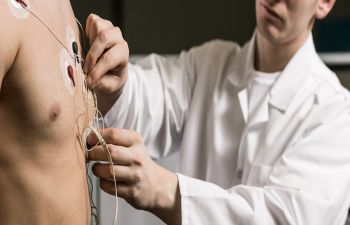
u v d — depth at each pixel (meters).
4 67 0.56
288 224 1.02
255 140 1.24
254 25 2.00
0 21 0.55
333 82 1.29
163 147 1.39
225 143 1.27
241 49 1.42
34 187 0.64
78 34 0.83
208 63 1.40
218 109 1.30
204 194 0.97
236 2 1.97
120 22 1.88
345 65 1.92
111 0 1.86
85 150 0.78
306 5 1.15
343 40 1.90
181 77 1.39
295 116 1.21
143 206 0.91
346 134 1.14
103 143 0.78
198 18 1.97
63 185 0.67
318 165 1.10
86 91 0.82
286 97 1.25
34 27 0.61
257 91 1.30
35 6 0.64
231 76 1.34
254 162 1.21
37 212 0.65
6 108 0.60
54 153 0.65
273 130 1.21
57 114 0.64
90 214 0.80
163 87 1.34
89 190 0.80
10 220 0.63
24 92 0.60
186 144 1.33
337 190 1.08
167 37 1.95
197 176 1.33
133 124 1.25
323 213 1.05
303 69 1.27
